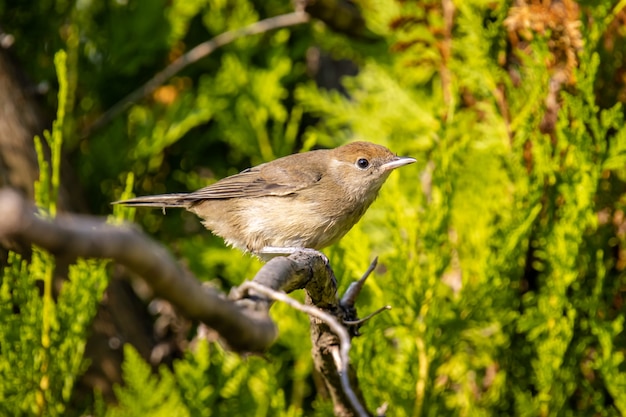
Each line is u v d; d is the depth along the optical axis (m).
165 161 13.34
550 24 9.98
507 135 10.54
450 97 10.62
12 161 11.43
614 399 9.80
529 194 10.05
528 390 10.49
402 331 10.23
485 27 11.26
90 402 11.05
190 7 12.91
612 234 10.49
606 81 10.59
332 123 12.15
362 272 10.24
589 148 9.70
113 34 13.06
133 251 4.04
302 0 11.87
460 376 10.50
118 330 11.50
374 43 12.68
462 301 10.15
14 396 9.48
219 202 11.50
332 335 8.20
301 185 11.17
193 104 12.91
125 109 13.12
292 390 11.42
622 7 10.15
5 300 9.43
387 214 10.20
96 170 12.95
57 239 3.75
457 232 10.61
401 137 11.97
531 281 10.62
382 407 8.91
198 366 10.07
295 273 7.18
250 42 13.14
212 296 4.74
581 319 10.18
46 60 13.25
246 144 12.69
